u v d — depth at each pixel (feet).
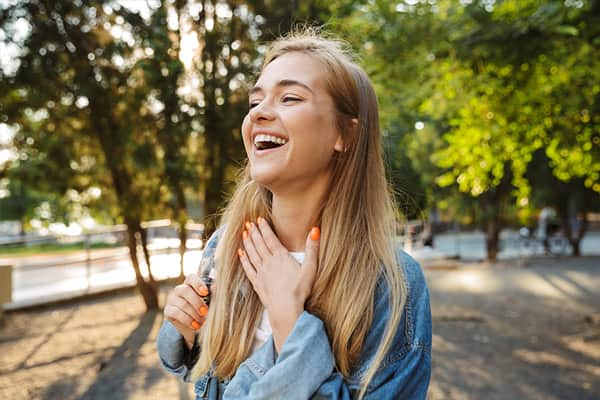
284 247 3.64
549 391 15.25
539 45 16.58
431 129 51.85
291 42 3.62
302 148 3.27
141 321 23.31
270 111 3.30
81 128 22.77
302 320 3.16
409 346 3.26
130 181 23.79
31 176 22.43
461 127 24.80
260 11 19.38
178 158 20.85
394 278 3.36
